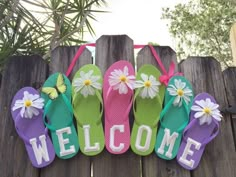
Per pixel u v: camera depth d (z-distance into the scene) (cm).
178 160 96
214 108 100
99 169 95
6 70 103
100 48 107
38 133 95
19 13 243
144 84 99
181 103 99
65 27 267
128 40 108
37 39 242
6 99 100
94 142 94
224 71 110
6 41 237
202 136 98
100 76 100
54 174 94
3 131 97
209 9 519
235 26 130
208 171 97
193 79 107
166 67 107
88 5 273
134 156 96
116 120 96
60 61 105
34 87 101
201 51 541
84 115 96
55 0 266
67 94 98
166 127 97
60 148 94
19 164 94
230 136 102
